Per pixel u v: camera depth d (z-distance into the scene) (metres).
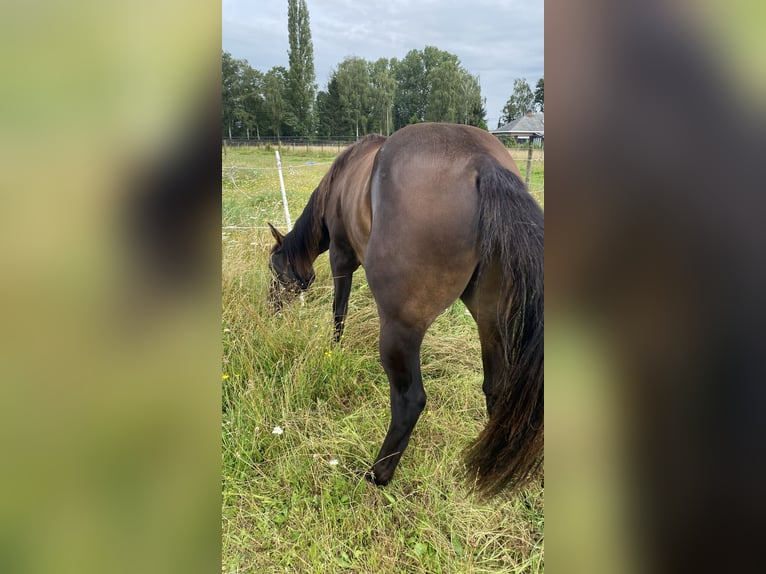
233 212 5.32
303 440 1.91
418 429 2.05
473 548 1.50
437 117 18.06
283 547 1.53
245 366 2.29
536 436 1.32
